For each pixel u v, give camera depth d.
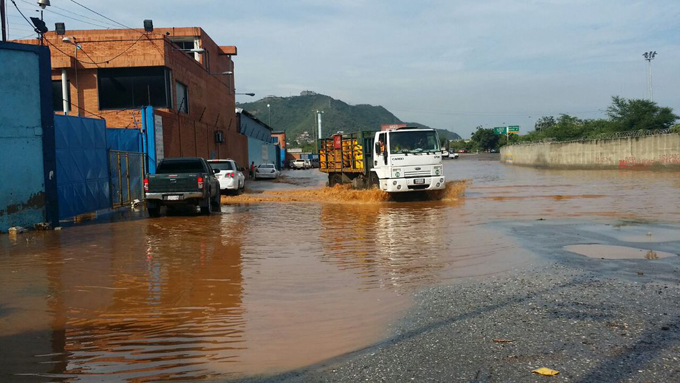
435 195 21.27
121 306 6.01
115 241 11.02
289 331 5.10
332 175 28.00
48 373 4.13
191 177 16.02
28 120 13.20
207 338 4.91
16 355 4.51
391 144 20.17
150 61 27.55
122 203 21.00
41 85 13.41
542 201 18.80
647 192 21.45
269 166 47.53
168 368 4.21
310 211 17.39
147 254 9.36
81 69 27.61
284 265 8.26
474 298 6.09
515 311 5.51
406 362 4.23
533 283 6.69
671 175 34.97
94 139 18.45
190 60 33.50
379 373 4.02
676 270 7.25
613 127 64.12
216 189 18.30
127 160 21.91
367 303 6.04
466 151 144.62
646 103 63.16
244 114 59.00
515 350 4.41
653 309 5.42
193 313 5.73
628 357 4.18
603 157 51.19
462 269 7.73
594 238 10.19
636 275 6.98
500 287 6.55
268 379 3.97
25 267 8.25
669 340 4.52
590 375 3.86
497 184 29.84
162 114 26.70
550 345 4.49
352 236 11.33
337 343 4.74
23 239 11.61
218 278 7.39
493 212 15.64
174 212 17.98
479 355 4.32
